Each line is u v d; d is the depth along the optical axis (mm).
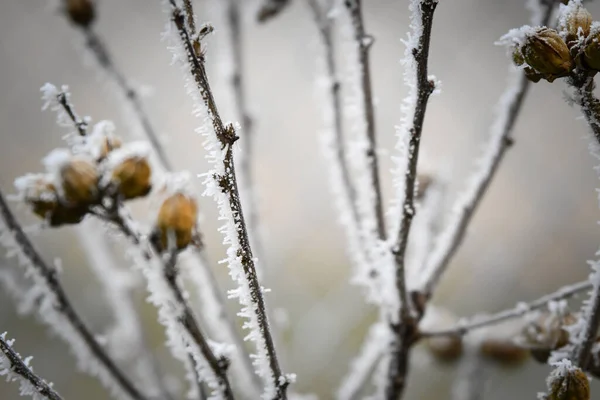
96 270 798
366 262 716
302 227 1393
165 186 599
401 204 647
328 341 1200
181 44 603
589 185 1199
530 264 1198
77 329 697
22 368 615
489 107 1127
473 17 1114
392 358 705
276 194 1392
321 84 738
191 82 604
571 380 624
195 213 598
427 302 707
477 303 1121
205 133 606
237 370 720
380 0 1189
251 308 615
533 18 692
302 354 1191
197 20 618
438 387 1245
